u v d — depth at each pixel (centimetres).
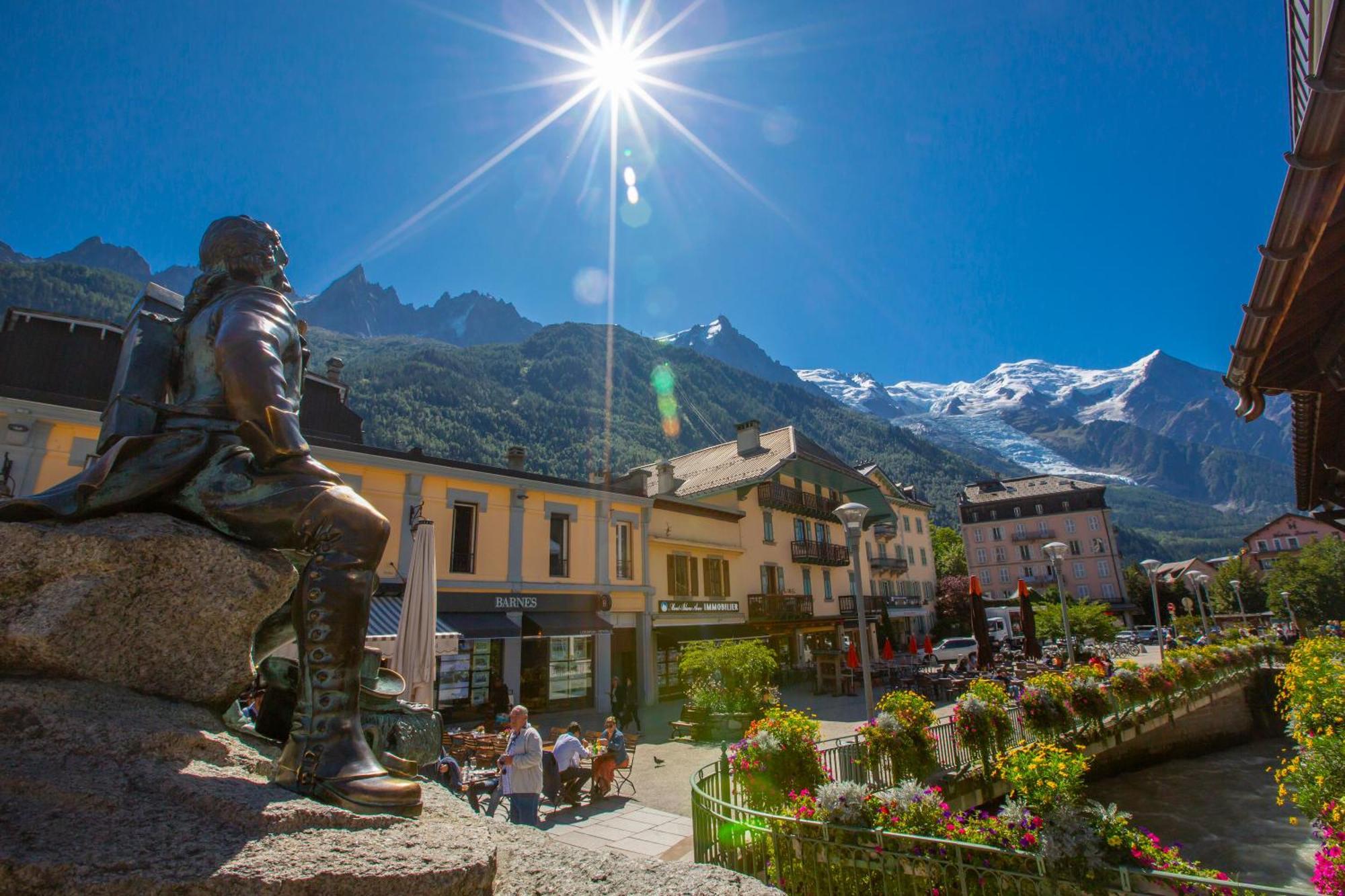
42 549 182
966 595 5438
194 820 142
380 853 142
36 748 157
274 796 155
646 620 2322
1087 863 387
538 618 1922
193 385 228
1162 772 1855
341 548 184
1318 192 344
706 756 1339
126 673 189
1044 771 438
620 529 2356
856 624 3662
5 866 114
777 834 493
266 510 199
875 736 823
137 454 206
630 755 1363
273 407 200
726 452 3825
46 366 1669
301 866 130
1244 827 1362
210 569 199
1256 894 333
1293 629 4072
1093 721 1387
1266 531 8544
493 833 226
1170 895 366
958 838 445
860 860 457
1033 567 7944
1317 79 279
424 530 982
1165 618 7538
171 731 172
